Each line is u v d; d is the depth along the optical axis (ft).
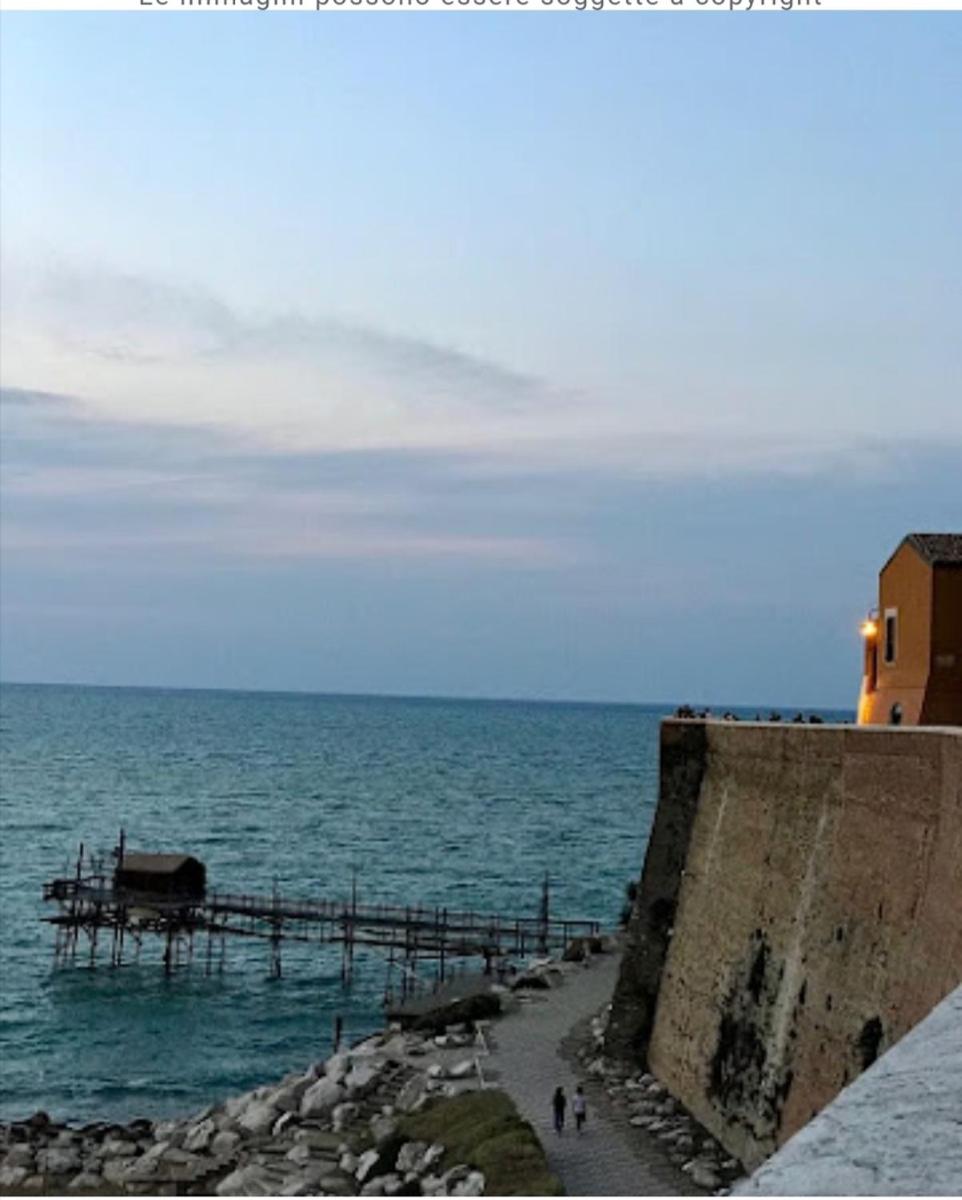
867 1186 14.30
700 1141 140.97
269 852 516.73
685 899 166.71
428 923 300.20
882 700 167.73
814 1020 122.83
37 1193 155.43
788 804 139.74
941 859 102.68
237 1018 272.10
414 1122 154.40
